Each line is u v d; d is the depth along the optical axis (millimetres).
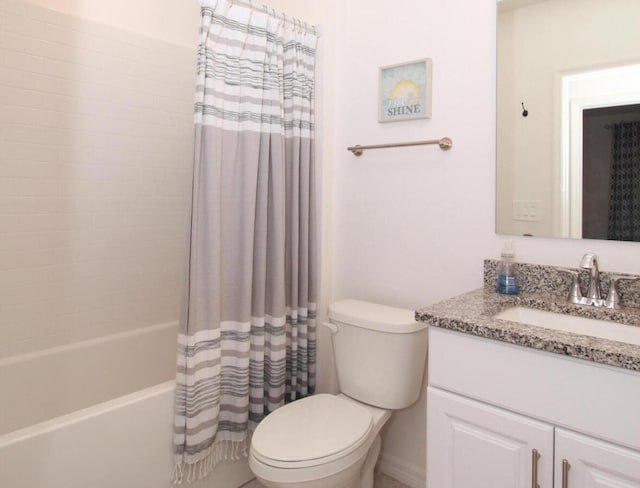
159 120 2412
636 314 1229
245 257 1710
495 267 1622
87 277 2230
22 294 2047
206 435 1653
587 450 1005
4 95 1940
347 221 2102
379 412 1689
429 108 1793
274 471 1318
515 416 1113
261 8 1756
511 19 1585
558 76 1498
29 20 1979
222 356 1734
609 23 1401
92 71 2166
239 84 1684
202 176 1600
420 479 1888
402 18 1875
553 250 1532
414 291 1890
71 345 2180
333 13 2057
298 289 1943
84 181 2188
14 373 2002
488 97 1652
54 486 1358
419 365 1684
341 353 1797
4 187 1971
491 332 1117
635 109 1364
